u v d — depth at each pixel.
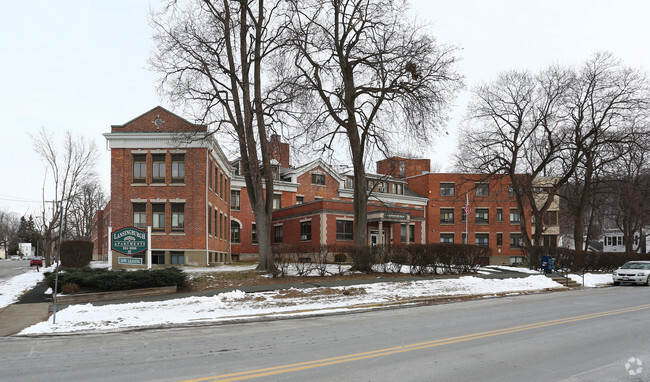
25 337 10.68
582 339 9.74
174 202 32.06
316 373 6.89
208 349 8.84
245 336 10.34
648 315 13.73
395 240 47.25
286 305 15.77
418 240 49.97
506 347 8.84
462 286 21.38
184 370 7.16
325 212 41.72
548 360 7.79
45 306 15.30
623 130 36.25
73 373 7.11
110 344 9.55
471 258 27.09
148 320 12.85
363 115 26.25
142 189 32.12
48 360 8.07
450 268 26.23
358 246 24.80
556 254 32.00
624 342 9.43
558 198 61.84
